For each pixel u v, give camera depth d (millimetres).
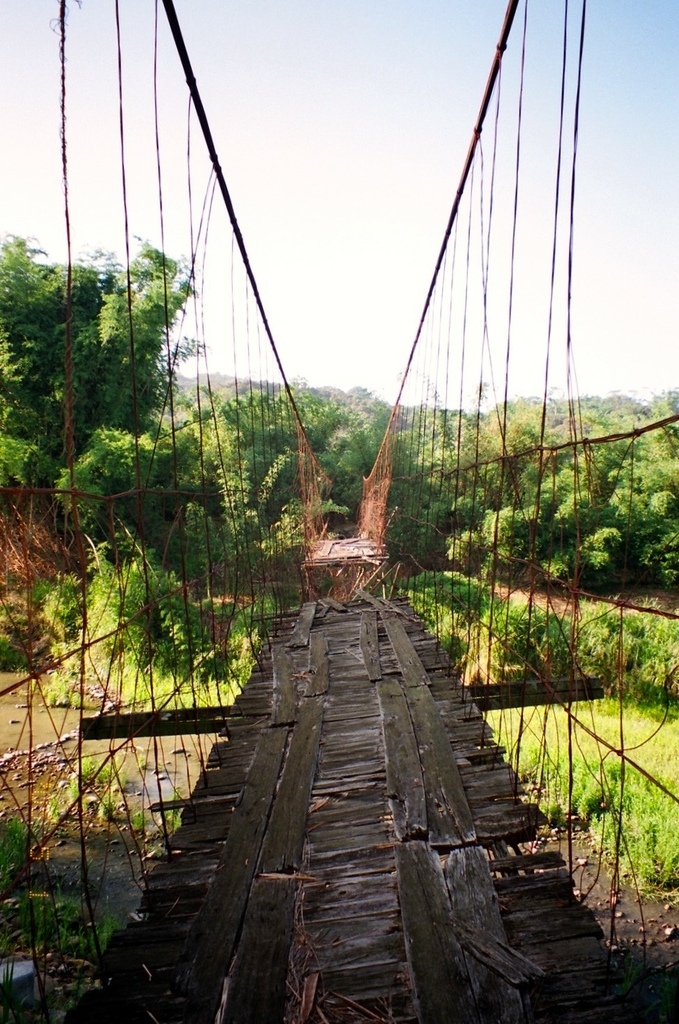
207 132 3738
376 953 1490
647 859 4656
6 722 6945
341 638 4152
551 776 5668
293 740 2611
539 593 9102
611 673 8008
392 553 11391
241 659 7434
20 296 11734
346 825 2020
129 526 10531
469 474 11547
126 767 6035
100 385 11938
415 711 2846
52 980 3084
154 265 12602
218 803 2178
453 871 1735
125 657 7688
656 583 10852
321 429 24156
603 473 11117
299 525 9406
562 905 1604
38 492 1333
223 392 17547
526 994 1327
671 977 3402
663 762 5980
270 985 1387
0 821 4973
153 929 1593
